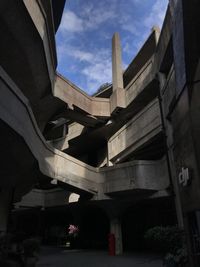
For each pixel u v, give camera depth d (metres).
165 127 16.12
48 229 30.16
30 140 10.53
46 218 30.83
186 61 9.77
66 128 28.69
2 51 13.59
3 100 8.16
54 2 18.03
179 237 10.01
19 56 14.09
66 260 15.45
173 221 18.69
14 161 10.76
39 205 24.00
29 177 14.36
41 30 13.38
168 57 16.34
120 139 22.28
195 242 9.11
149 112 18.33
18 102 9.17
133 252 19.22
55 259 15.95
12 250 9.79
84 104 21.94
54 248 24.48
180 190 10.27
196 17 10.27
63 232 28.45
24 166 11.79
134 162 17.44
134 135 20.02
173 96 14.27
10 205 14.70
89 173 18.48
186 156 9.55
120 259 15.36
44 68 15.58
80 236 25.05
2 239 9.86
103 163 26.39
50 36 15.34
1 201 14.13
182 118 9.93
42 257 16.98
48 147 14.89
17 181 13.66
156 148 19.64
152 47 23.59
